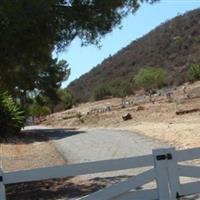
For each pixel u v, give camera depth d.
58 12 12.55
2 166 18.53
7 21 11.59
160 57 118.25
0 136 29.66
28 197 12.37
